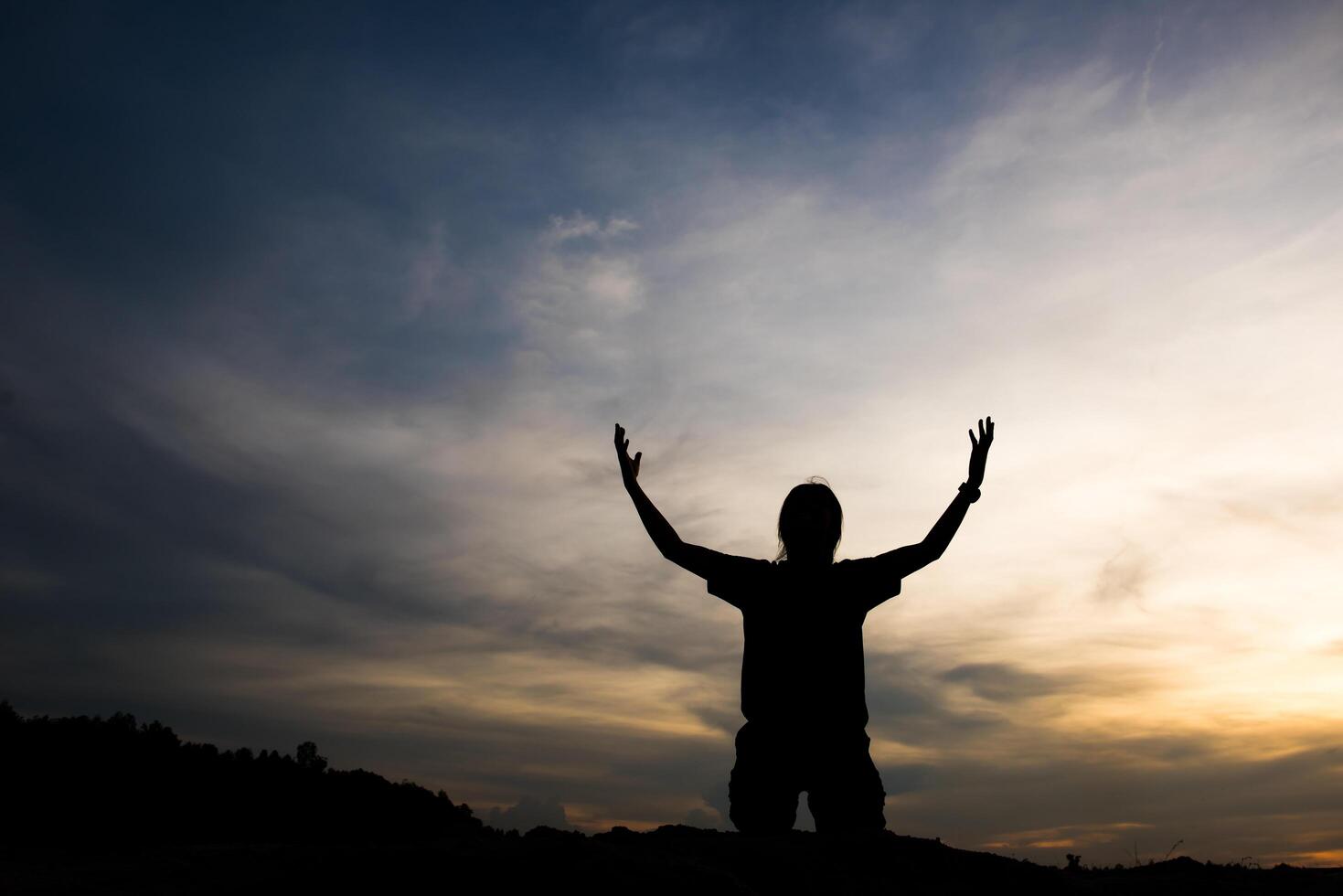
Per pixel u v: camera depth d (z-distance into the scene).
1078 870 6.68
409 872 3.91
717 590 4.74
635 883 3.73
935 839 4.75
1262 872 6.30
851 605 4.57
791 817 4.59
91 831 5.95
